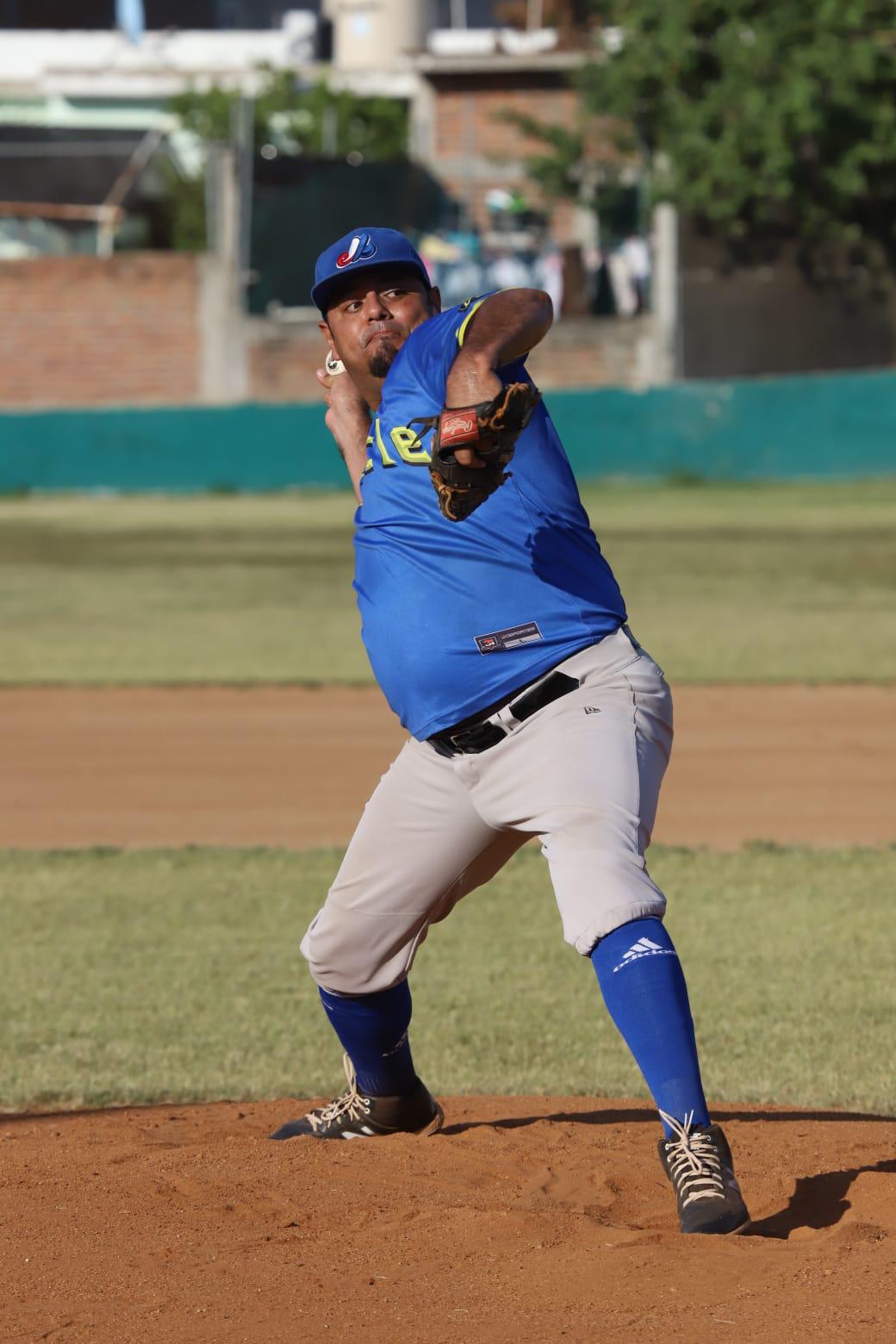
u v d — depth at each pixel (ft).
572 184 453.17
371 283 44.93
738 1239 38.75
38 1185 45.70
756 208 414.82
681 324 416.87
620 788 40.29
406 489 41.86
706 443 385.70
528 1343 33.04
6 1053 66.59
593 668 41.27
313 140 478.59
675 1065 39.14
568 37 485.15
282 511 357.61
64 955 81.41
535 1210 41.93
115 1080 62.90
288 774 127.34
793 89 407.03
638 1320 33.91
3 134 467.93
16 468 393.50
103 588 242.99
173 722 148.25
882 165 423.23
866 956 78.43
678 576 241.14
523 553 41.19
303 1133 51.78
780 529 299.79
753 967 76.84
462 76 473.67
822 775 123.54
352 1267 38.09
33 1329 34.99
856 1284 35.47
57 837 108.37
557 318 418.92
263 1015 71.77
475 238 440.86
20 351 419.13
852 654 174.91
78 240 451.94
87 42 539.29
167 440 394.11
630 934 39.50
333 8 552.00
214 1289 36.94
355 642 192.54
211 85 482.69
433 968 78.69
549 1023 69.72
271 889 94.27
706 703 151.43
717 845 103.19
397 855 44.14
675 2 423.23
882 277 429.38
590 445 383.86
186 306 420.77
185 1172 46.52
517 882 96.78
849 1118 54.70
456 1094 60.23
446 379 39.22
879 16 426.92
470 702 41.37
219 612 218.18
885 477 390.21
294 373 425.28
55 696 161.27
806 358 428.15
